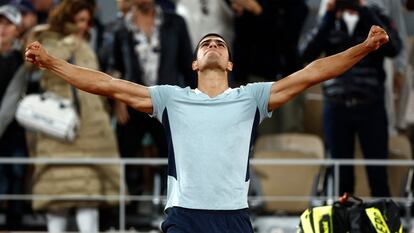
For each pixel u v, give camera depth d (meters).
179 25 24.19
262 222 23.89
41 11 25.66
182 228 15.13
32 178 23.89
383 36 15.27
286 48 24.75
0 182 24.11
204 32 25.19
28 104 23.00
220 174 15.19
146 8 23.97
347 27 23.95
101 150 23.31
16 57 24.11
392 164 23.55
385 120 24.11
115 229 24.34
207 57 15.51
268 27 24.67
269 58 24.80
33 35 23.38
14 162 23.02
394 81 26.12
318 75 15.48
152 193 24.58
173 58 24.05
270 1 24.73
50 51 23.06
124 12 24.64
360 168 24.47
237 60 24.91
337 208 17.48
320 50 24.11
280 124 25.06
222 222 15.17
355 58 15.47
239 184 15.27
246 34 24.81
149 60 24.02
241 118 15.35
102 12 27.98
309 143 24.58
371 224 17.28
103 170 23.23
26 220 24.34
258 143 24.70
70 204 23.06
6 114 23.94
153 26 24.11
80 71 15.51
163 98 15.48
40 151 23.25
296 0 24.73
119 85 15.54
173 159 15.37
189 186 15.20
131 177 24.59
